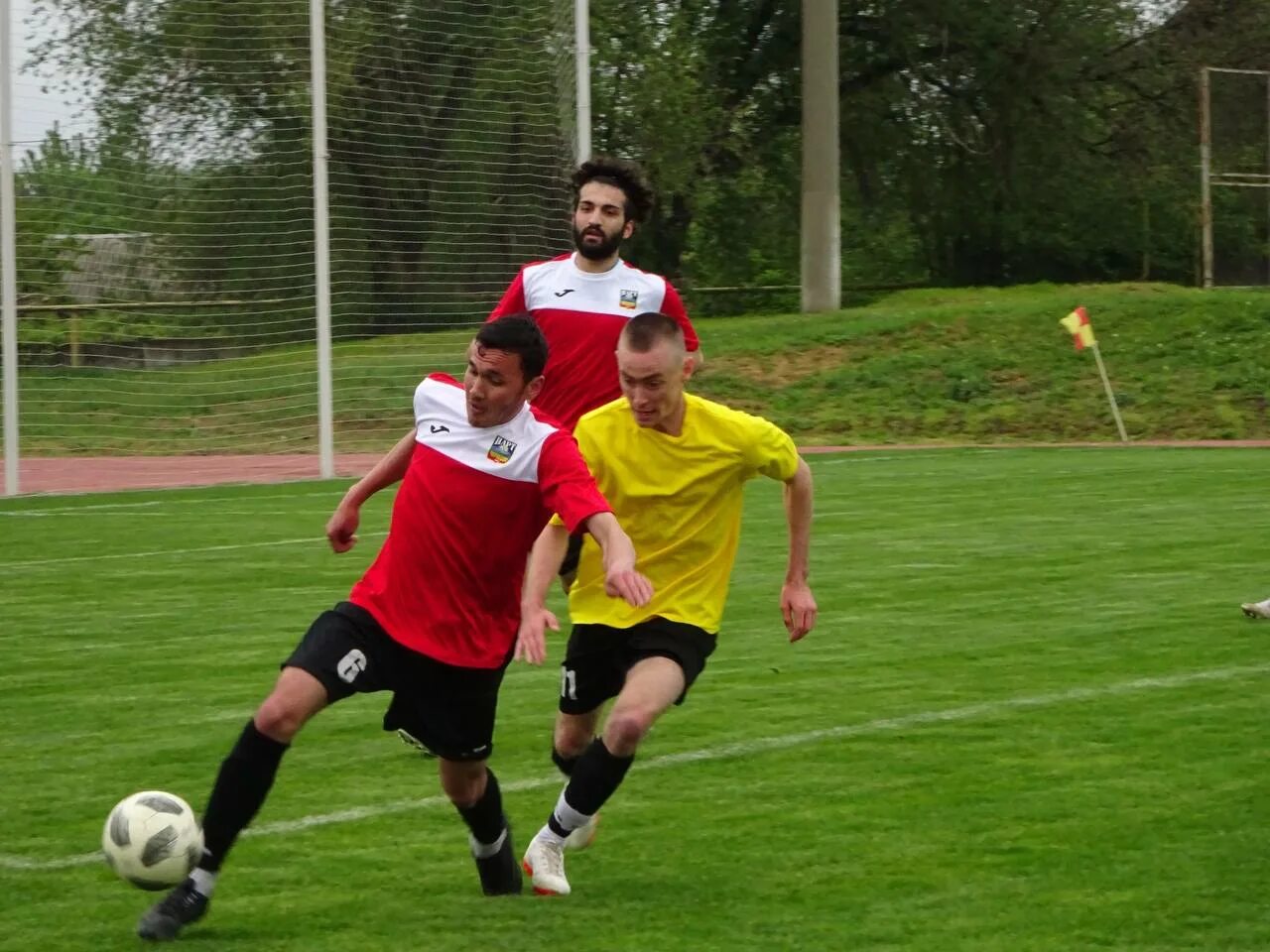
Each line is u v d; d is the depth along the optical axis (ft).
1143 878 25.71
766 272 210.59
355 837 28.78
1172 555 62.90
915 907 24.47
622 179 37.22
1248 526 71.87
